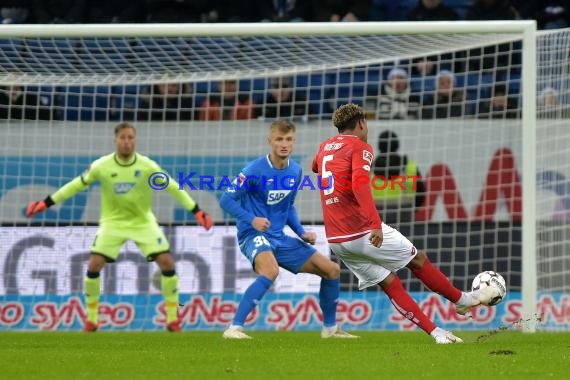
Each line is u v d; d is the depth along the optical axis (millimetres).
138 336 26406
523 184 27281
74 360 16812
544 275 29578
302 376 13766
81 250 32312
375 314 31391
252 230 23547
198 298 31906
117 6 42438
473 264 32281
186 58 31547
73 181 29359
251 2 42656
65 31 29219
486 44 29938
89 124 33156
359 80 38156
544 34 28734
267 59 31453
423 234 32156
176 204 32656
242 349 19469
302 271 24141
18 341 23750
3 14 42562
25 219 32625
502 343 21078
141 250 29688
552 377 13617
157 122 32969
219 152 32875
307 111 32625
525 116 27359
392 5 42656
